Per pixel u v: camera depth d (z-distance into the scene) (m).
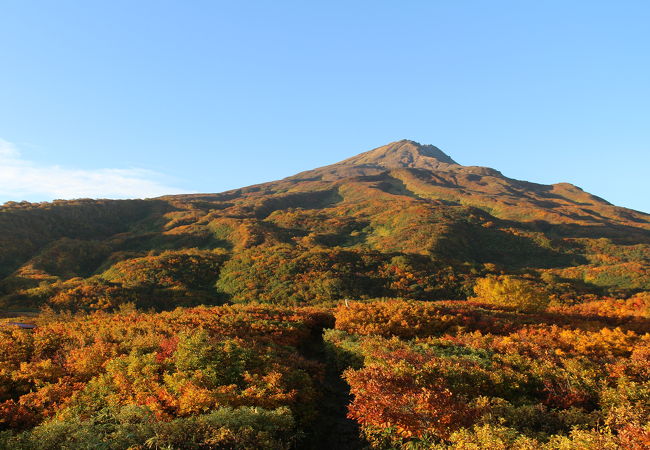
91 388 13.34
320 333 26.61
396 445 10.49
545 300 34.09
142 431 8.66
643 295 39.66
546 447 7.93
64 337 18.84
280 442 9.23
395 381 11.73
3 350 16.81
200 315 25.58
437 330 23.77
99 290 54.00
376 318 24.98
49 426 9.12
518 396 13.28
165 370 13.77
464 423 9.79
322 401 14.84
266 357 15.37
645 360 14.02
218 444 8.59
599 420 10.62
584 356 16.16
